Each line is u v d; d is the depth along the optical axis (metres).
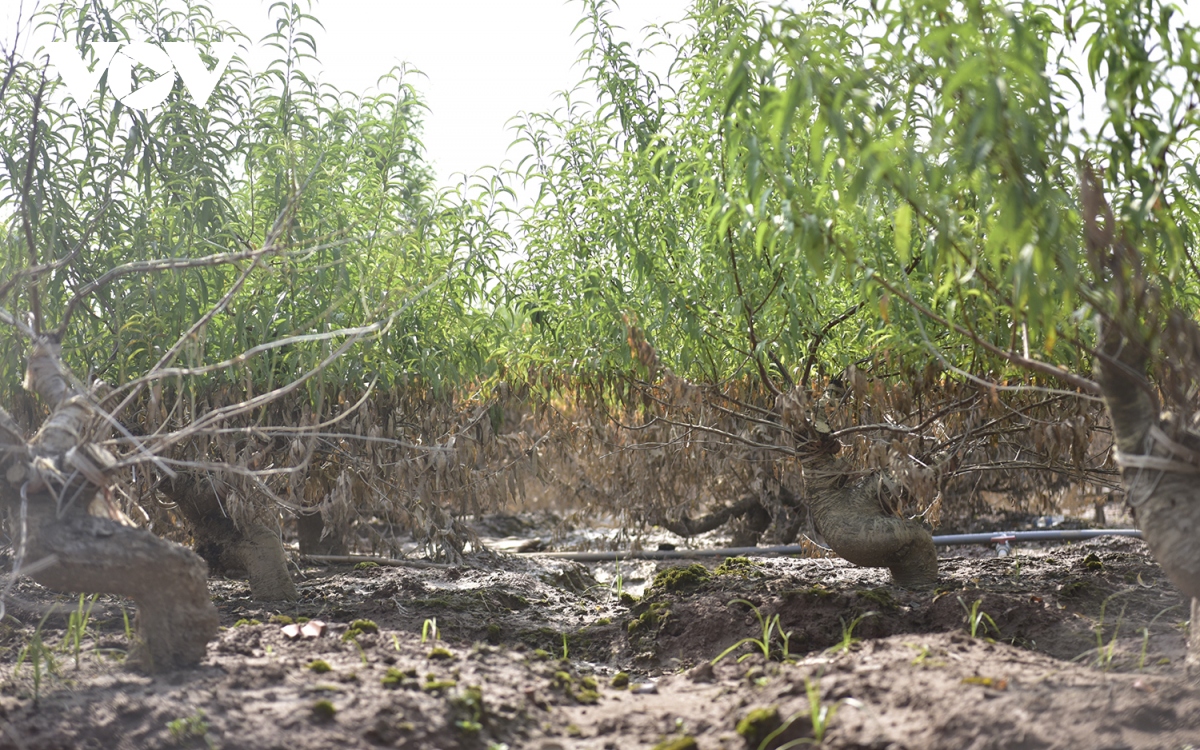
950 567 5.75
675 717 3.06
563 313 5.69
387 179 5.79
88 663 3.51
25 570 3.11
